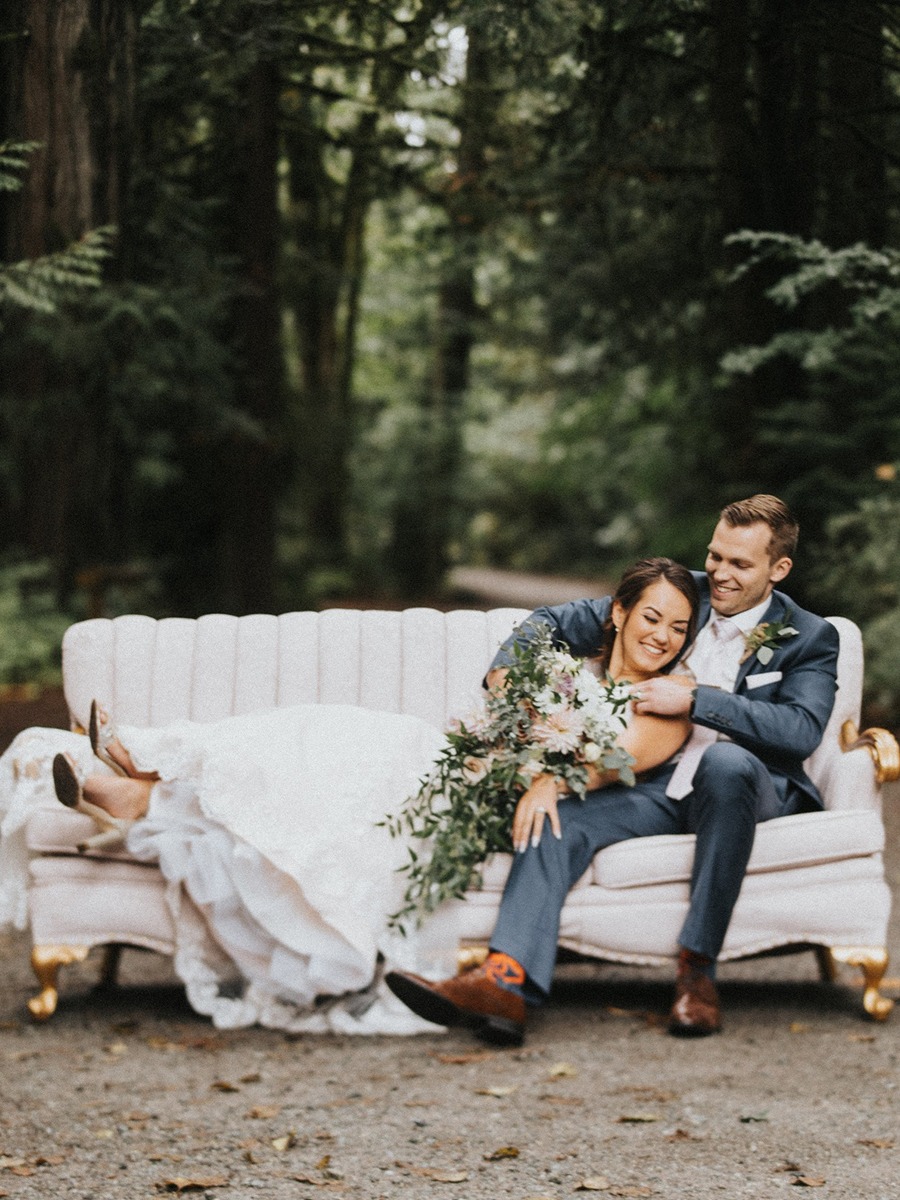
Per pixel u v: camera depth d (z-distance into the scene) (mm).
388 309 21250
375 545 23859
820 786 4156
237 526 10961
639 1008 4164
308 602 18266
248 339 9844
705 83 7449
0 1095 3303
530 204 8781
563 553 34594
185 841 3873
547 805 3793
